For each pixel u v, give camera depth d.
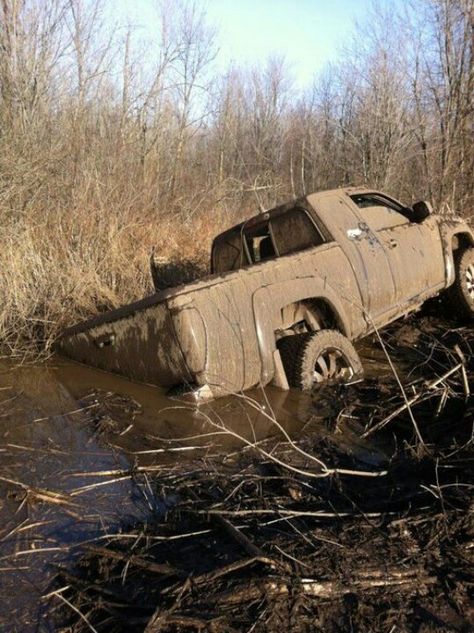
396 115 14.92
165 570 2.36
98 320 4.79
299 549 2.49
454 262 6.78
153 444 3.71
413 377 5.04
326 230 5.21
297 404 4.35
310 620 2.11
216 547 2.55
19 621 2.15
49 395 4.53
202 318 4.06
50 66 11.06
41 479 3.22
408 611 2.16
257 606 2.15
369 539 2.58
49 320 6.11
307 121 23.09
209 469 3.38
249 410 4.23
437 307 6.99
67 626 2.12
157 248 9.37
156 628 2.02
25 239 7.11
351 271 5.15
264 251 5.90
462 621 2.11
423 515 2.75
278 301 4.50
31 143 8.99
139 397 4.39
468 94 12.59
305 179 20.27
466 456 3.37
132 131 12.03
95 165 9.93
